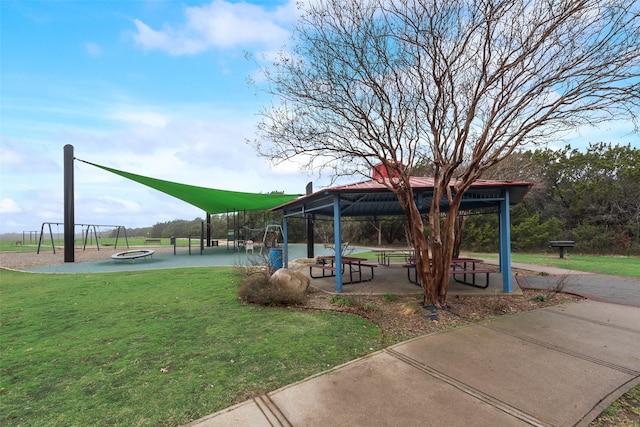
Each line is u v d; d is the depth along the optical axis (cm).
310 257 1553
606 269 1066
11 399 262
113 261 1512
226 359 338
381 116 531
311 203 889
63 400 260
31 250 2344
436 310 517
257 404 248
